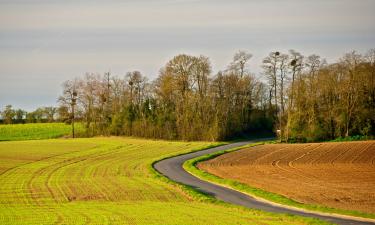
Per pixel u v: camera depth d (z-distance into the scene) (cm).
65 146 12781
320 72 13225
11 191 6519
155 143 13362
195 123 14200
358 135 12550
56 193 6359
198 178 7856
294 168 8619
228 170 8538
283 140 12706
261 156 10206
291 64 14638
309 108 12812
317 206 5244
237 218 4562
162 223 4312
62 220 4503
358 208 5197
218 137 13850
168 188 6762
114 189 6669
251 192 6350
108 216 4675
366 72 12712
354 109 12656
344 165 8844
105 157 10681
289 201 5603
